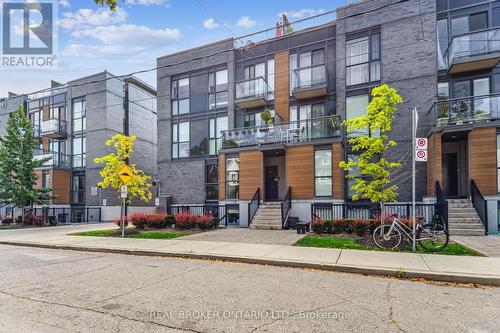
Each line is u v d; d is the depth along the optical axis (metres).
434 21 14.97
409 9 15.42
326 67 17.11
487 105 13.18
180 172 21.16
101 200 24.30
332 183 15.07
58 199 24.98
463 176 14.53
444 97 14.82
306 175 15.66
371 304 4.77
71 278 6.41
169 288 5.62
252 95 18.42
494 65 13.89
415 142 8.61
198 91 21.11
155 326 3.94
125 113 18.70
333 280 6.22
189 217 14.80
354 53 16.59
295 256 8.05
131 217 15.55
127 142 14.73
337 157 15.09
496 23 14.09
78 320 4.15
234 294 5.25
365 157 10.36
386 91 10.02
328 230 12.03
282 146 15.82
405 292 5.42
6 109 29.62
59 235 13.83
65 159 26.12
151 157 29.12
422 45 15.09
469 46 13.83
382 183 10.12
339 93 16.72
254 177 16.77
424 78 14.94
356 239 10.32
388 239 9.10
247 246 9.72
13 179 20.44
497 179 12.31
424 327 3.91
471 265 6.87
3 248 11.01
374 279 6.32
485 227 11.62
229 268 7.37
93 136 25.14
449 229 11.58
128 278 6.38
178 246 9.97
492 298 5.12
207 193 20.31
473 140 12.68
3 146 20.59
